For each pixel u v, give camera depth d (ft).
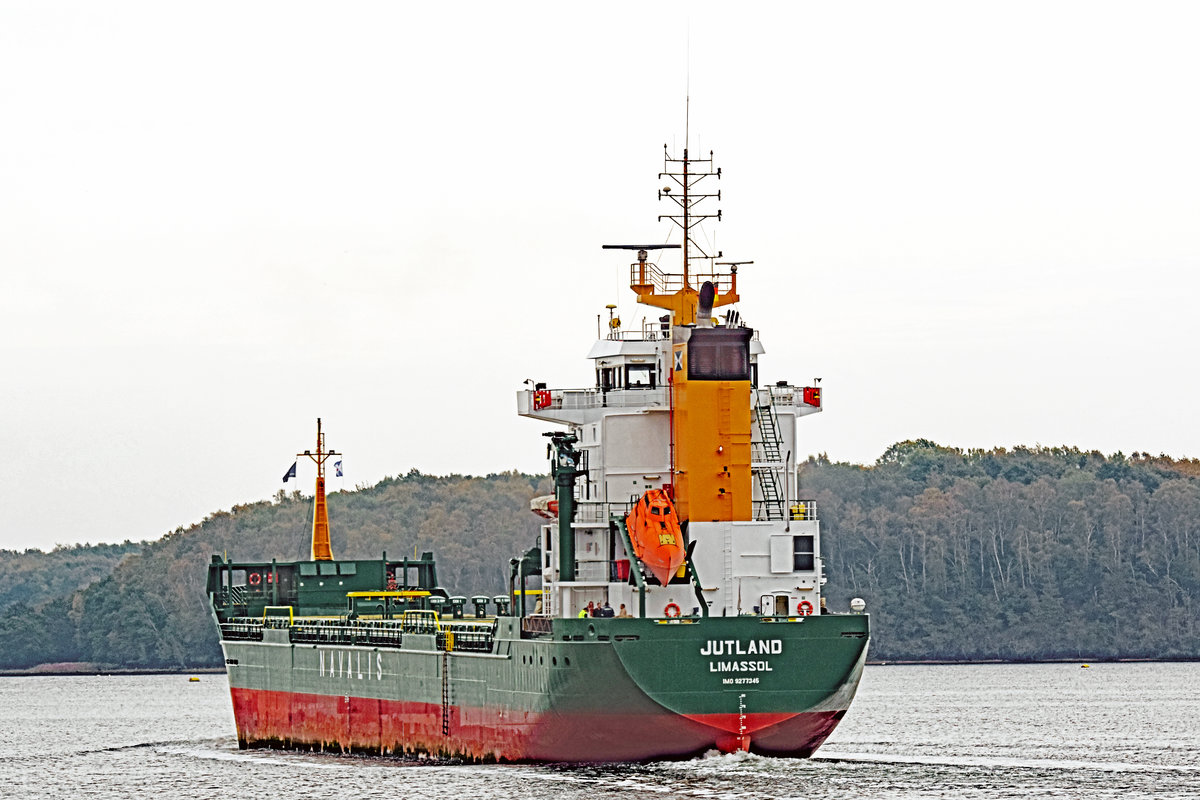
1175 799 517.14
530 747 532.73
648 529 509.35
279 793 546.26
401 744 613.11
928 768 593.42
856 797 486.38
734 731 510.17
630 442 556.92
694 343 533.14
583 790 488.44
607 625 499.10
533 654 522.88
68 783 634.43
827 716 515.91
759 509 547.08
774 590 526.16
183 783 604.90
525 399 586.04
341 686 653.71
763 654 508.12
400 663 610.65
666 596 525.34
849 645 511.81
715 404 532.73
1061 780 563.89
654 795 479.00
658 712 503.61
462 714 570.46
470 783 513.45
